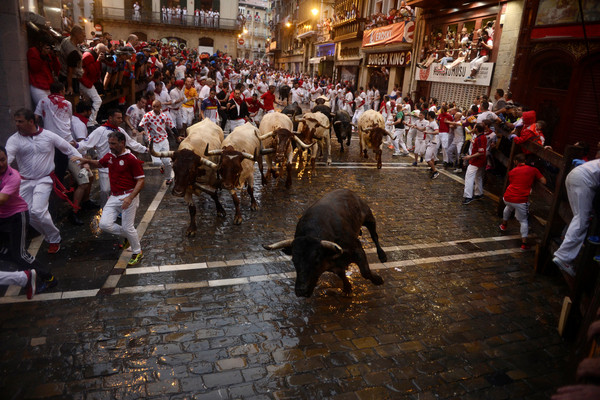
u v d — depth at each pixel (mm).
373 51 25203
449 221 8039
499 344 4340
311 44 42344
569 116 12445
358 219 5051
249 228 7047
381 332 4414
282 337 4219
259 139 7973
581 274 4309
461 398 3543
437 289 5414
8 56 6023
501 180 11250
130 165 5152
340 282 5449
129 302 4633
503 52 14852
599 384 1475
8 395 3262
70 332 4062
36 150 5215
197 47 46375
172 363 3742
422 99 17688
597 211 4613
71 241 6031
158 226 6871
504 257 6535
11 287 4773
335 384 3609
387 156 13867
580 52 11961
